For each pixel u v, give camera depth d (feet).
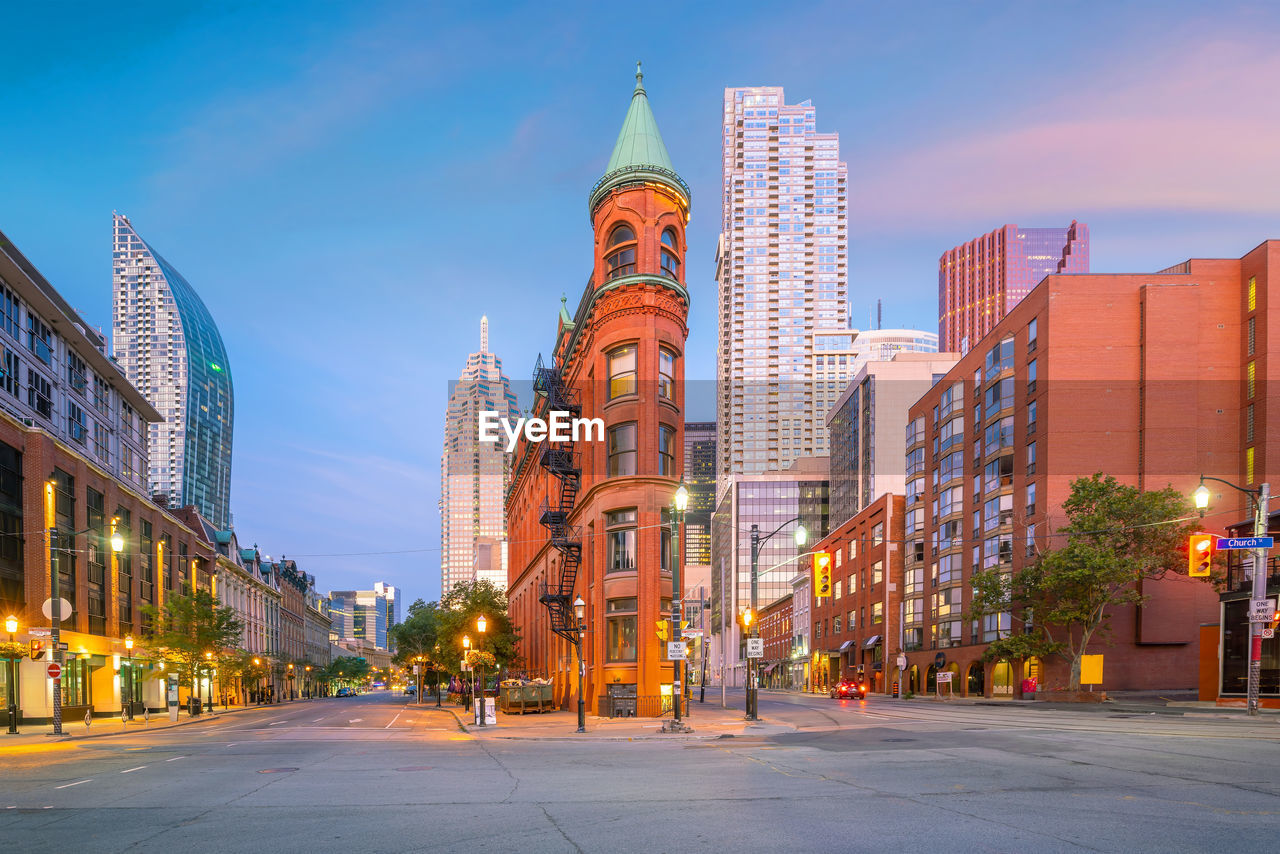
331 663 485.56
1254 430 162.09
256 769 54.13
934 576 224.33
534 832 30.07
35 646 118.42
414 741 80.69
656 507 112.98
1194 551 88.22
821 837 28.43
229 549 268.21
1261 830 28.96
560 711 139.13
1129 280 173.27
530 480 204.33
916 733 73.82
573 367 142.92
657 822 31.60
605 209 122.21
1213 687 129.70
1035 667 168.86
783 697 223.71
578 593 131.54
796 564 466.29
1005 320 193.57
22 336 155.33
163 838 30.25
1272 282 162.91
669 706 113.29
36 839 30.45
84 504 148.66
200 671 171.42
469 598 191.21
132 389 211.61
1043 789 38.70
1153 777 42.14
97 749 74.90
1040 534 173.06
